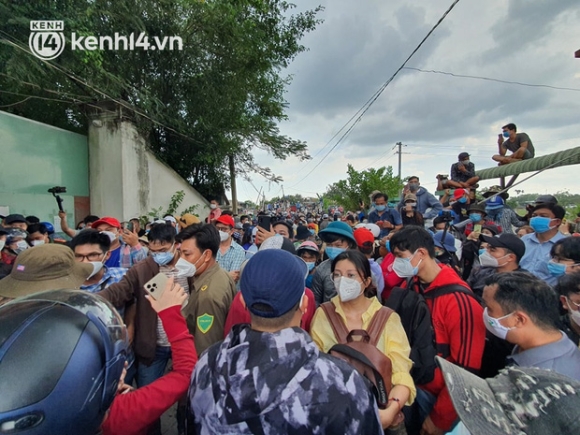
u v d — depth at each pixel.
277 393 0.87
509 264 2.70
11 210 6.86
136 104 9.80
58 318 0.86
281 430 0.86
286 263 1.04
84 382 0.80
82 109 8.77
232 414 0.88
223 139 12.55
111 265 4.29
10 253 3.84
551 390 0.79
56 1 6.16
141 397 1.17
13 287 1.38
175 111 11.51
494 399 0.84
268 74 13.96
